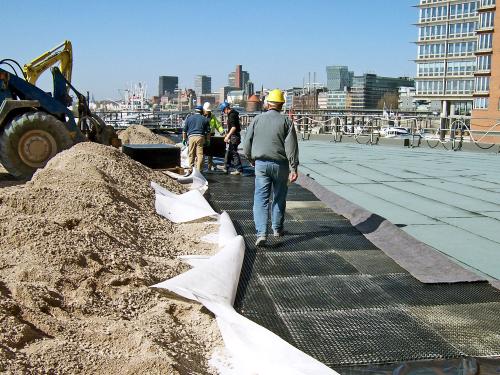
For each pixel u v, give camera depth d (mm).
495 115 67875
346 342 3896
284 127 6199
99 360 3027
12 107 10359
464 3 88750
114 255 4570
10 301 3350
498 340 3947
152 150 10844
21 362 2811
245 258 5816
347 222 7504
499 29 66812
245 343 3586
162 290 4164
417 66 96125
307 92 165625
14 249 4211
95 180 6578
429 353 3742
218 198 9352
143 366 2969
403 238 6281
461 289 4957
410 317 4340
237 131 12289
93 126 12609
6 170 11219
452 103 92312
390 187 10719
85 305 3732
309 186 10148
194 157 11750
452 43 91125
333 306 4551
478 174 12625
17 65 11148
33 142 10375
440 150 19156
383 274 5367
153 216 6527
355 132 23672
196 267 4730
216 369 3340
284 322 4230
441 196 9758
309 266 5586
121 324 3527
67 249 4281
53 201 5457
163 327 3604
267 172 6266
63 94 11891
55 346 3053
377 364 3600
